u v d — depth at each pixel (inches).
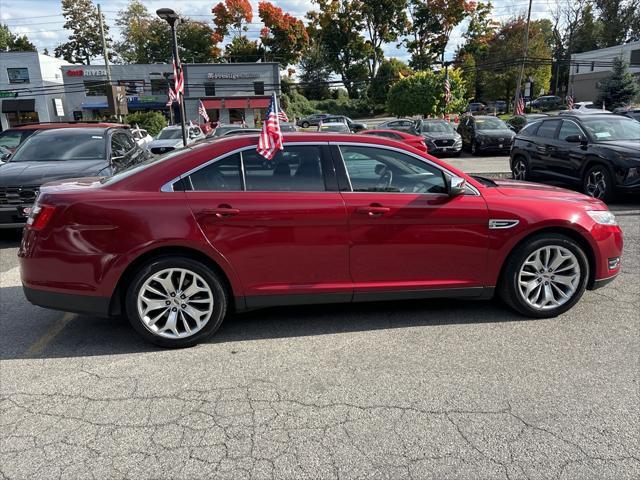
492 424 113.9
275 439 109.4
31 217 151.8
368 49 2925.7
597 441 107.8
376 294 161.5
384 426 113.5
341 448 106.2
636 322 168.6
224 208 148.8
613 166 358.9
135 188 150.6
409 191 162.1
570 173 404.5
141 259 148.7
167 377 136.6
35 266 149.0
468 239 162.4
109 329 169.8
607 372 136.2
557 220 164.2
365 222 155.7
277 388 130.3
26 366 144.0
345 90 3061.0
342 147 160.6
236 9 2758.4
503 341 155.4
